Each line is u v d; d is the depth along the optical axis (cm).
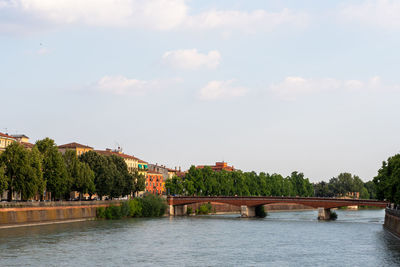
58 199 18475
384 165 17175
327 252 11081
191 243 12375
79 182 17388
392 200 15138
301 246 12025
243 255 10631
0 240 11675
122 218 19612
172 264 9512
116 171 19762
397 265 9512
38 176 15100
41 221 15288
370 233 14988
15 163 14525
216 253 10862
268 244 12369
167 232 14700
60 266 9025
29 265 9000
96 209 18312
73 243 11669
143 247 11500
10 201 14912
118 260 9800
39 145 16525
